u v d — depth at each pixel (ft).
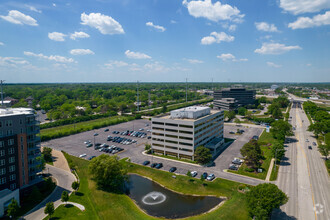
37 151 281.13
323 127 490.49
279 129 481.05
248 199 208.44
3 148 233.96
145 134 527.81
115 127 616.39
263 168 325.21
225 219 207.72
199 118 385.91
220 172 314.14
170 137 376.89
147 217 217.15
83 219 212.23
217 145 409.69
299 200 239.30
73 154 397.60
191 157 358.84
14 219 207.72
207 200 247.29
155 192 269.23
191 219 211.82
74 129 549.54
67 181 293.23
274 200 192.65
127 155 389.60
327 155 349.20
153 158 373.40
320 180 286.87
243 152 330.75
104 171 268.62
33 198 240.73
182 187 277.03
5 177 237.04
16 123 246.47
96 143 462.60
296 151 405.59
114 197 253.03
